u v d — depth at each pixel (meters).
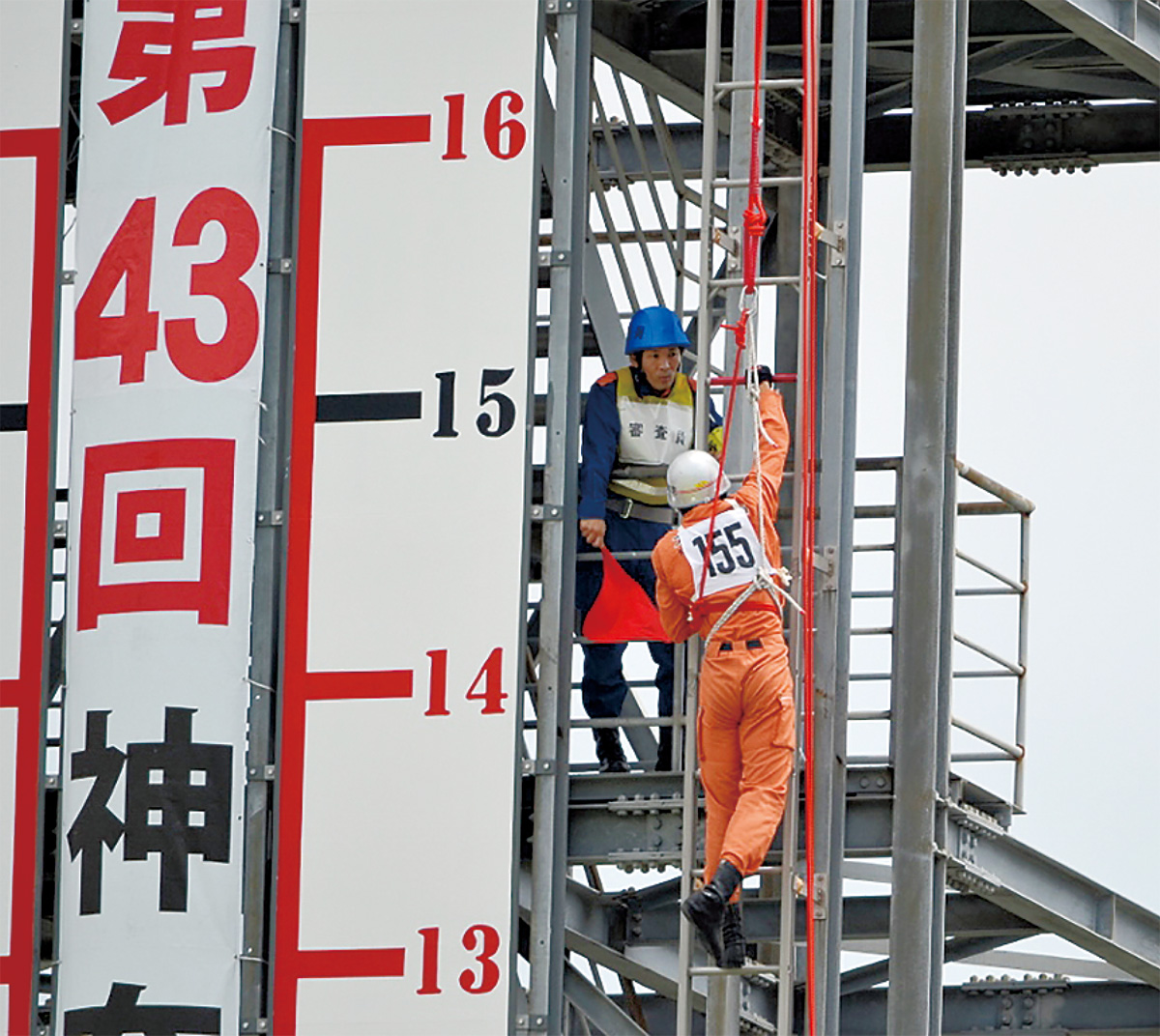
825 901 57.00
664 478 59.75
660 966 66.62
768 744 54.06
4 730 57.25
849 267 59.56
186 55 59.34
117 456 57.97
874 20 71.06
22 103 59.34
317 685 56.53
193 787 56.78
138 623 57.34
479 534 56.78
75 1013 56.41
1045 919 66.94
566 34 58.72
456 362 57.34
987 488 65.69
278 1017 55.44
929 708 59.19
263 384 58.19
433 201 57.94
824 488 58.72
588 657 60.50
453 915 55.47
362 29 58.66
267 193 58.62
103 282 58.66
